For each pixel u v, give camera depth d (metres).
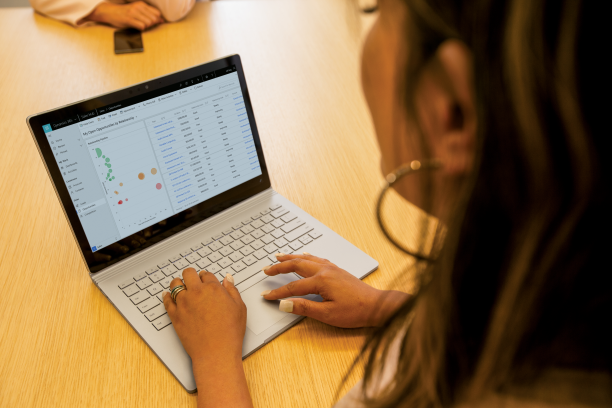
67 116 0.70
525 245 0.27
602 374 0.29
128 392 0.60
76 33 1.44
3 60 1.30
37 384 0.61
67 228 0.85
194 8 1.61
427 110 0.30
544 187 0.26
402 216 0.89
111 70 1.28
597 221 0.26
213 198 0.86
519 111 0.25
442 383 0.34
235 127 0.87
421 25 0.28
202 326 0.63
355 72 1.34
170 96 0.79
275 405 0.59
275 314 0.70
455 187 0.32
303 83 1.29
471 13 0.26
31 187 0.94
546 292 0.27
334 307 0.67
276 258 0.79
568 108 0.24
